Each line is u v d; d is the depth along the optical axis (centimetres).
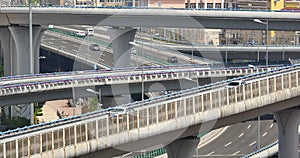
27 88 19275
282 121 15975
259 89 13950
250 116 14350
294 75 15012
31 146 9438
